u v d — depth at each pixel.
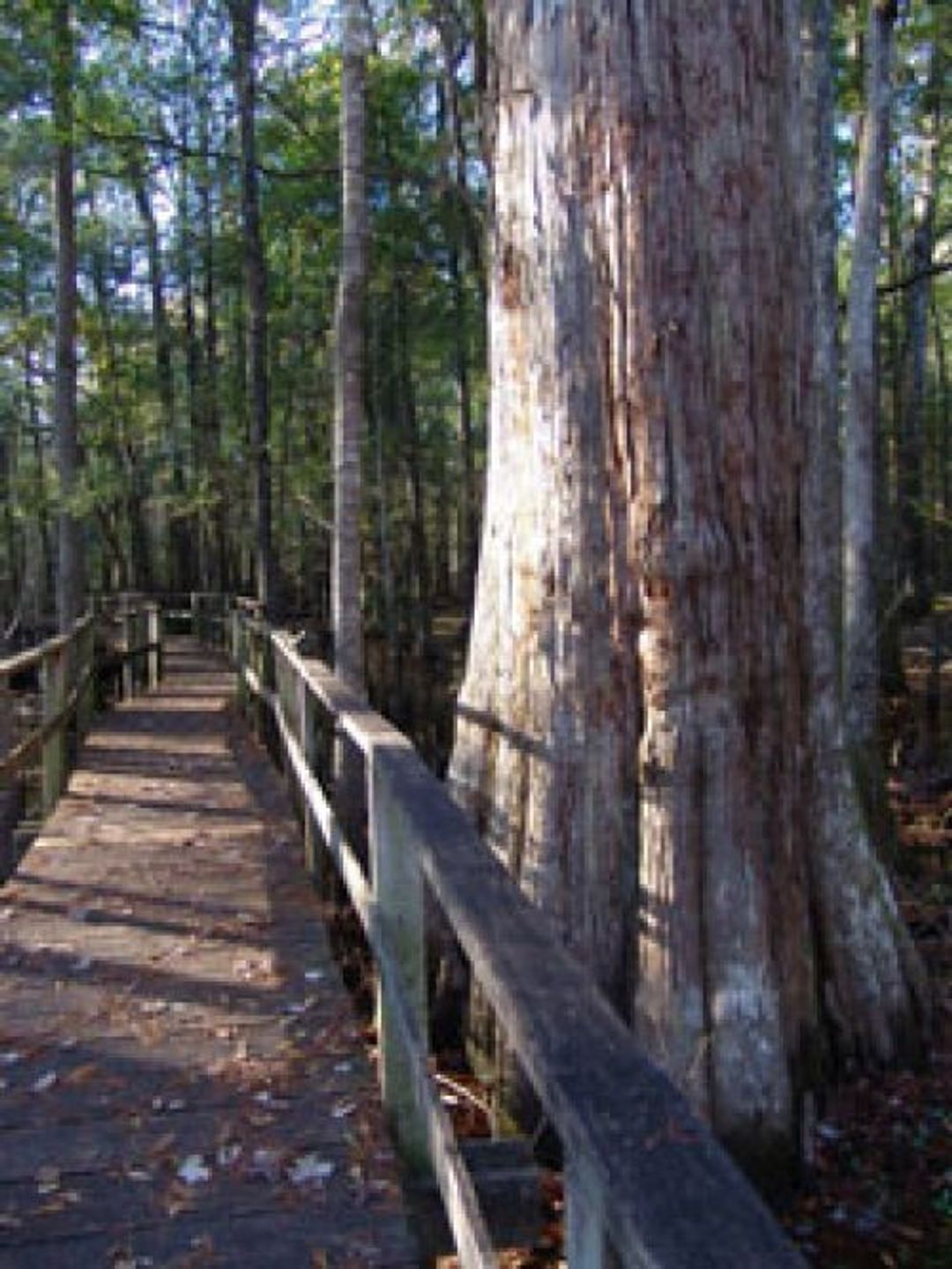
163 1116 3.39
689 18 4.67
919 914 8.02
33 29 14.82
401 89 17.70
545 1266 4.17
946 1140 5.14
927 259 18.83
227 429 25.67
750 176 4.80
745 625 4.93
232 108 24.27
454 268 19.56
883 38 9.74
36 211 28.06
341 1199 2.97
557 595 5.09
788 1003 5.05
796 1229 4.71
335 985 4.38
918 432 19.89
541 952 1.88
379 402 21.62
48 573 38.31
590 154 4.79
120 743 10.34
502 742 5.36
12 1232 2.84
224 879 5.81
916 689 17.14
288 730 7.42
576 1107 1.35
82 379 32.22
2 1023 4.05
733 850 4.91
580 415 4.94
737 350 4.82
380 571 26.00
